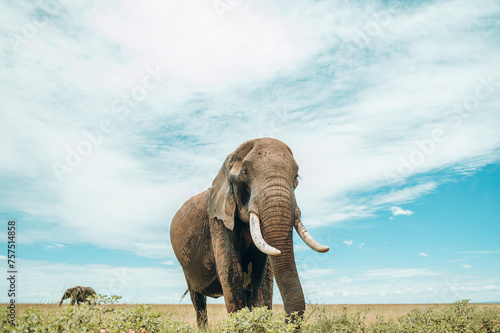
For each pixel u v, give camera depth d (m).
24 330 4.56
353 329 7.49
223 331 6.23
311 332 6.42
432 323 9.14
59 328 4.92
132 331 5.45
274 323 6.06
